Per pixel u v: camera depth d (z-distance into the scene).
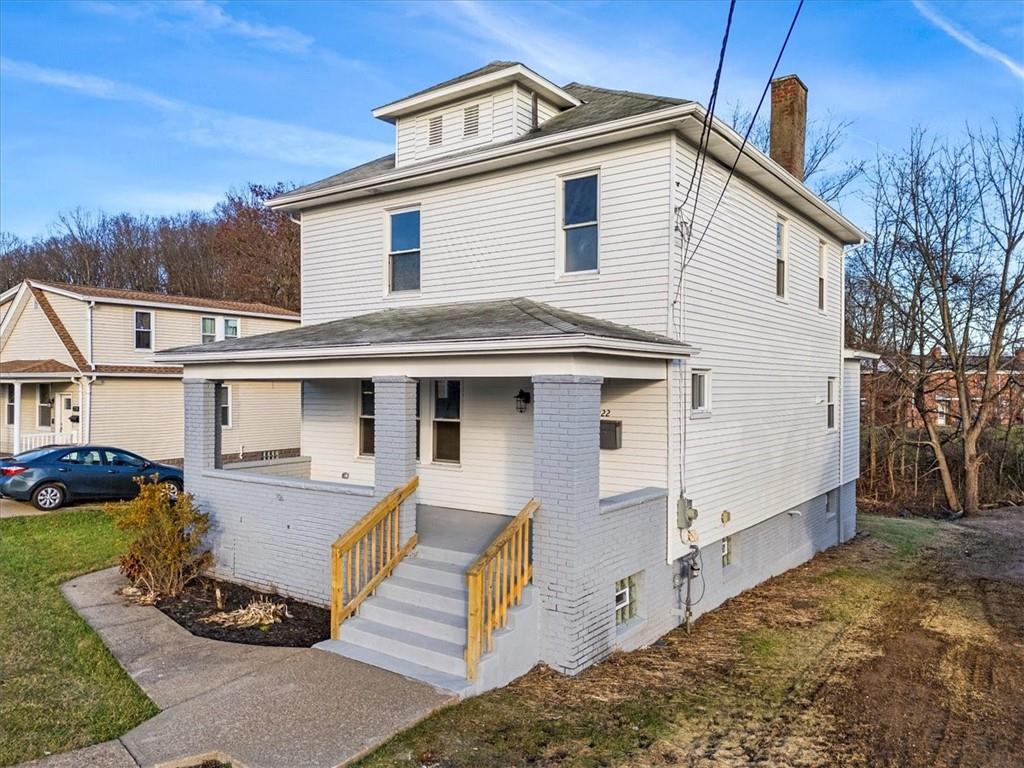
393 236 11.81
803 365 13.45
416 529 9.06
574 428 7.08
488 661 6.54
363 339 8.66
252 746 5.18
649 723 6.14
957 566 13.51
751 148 9.54
